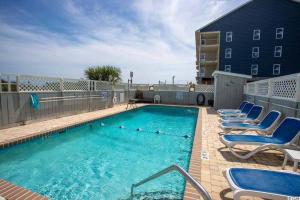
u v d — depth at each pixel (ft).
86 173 14.97
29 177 14.10
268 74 86.12
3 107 22.06
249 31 87.04
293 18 81.30
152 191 12.26
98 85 41.73
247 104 30.66
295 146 13.02
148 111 50.55
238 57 89.25
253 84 33.01
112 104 48.08
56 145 21.44
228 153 15.53
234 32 88.89
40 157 17.92
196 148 16.56
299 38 80.94
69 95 32.71
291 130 13.67
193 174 11.53
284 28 82.58
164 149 20.68
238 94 44.32
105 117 33.35
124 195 11.97
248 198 9.16
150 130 29.45
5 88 22.38
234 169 8.46
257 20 85.61
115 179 14.07
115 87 50.21
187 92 59.62
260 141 14.06
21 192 9.15
